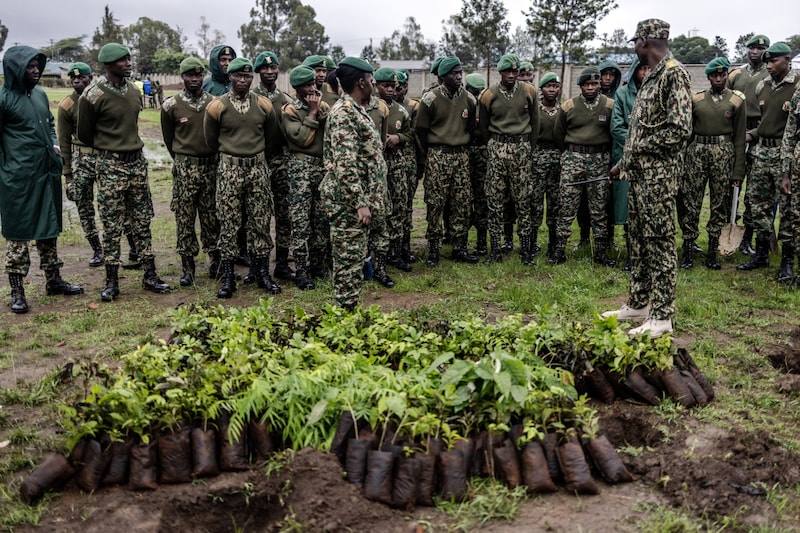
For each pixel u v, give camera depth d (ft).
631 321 18.57
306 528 9.69
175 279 24.26
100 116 20.85
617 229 32.22
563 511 10.20
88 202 26.02
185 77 22.07
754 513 10.16
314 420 10.93
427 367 12.86
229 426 11.12
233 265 22.21
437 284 22.93
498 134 24.27
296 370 12.34
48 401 14.20
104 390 11.35
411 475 10.23
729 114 23.72
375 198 16.80
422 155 26.35
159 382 12.00
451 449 10.73
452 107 24.25
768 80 23.68
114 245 21.70
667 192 16.26
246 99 21.56
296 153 21.95
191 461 10.96
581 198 27.50
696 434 12.16
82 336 18.40
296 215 22.18
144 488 10.74
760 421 12.82
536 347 14.05
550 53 74.64
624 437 12.53
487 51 84.58
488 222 25.54
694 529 9.65
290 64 231.30
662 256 16.57
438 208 24.94
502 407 11.20
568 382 12.59
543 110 26.22
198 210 23.59
